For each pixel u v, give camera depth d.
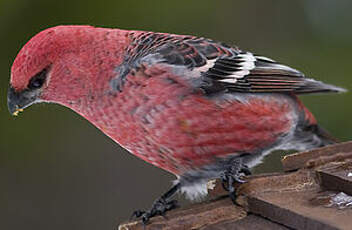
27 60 7.98
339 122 13.21
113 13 13.81
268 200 6.53
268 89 8.44
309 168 7.07
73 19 13.70
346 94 13.34
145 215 8.10
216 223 6.77
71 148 15.21
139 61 7.85
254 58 8.63
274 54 14.89
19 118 14.20
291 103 8.64
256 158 8.48
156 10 14.03
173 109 7.79
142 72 7.80
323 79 14.22
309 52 14.82
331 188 6.58
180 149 7.95
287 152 11.20
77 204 15.50
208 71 8.18
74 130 15.06
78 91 8.05
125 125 7.98
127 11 13.90
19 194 15.22
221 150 8.08
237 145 8.14
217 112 7.97
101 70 7.95
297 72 8.75
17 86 8.05
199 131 7.90
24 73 7.98
